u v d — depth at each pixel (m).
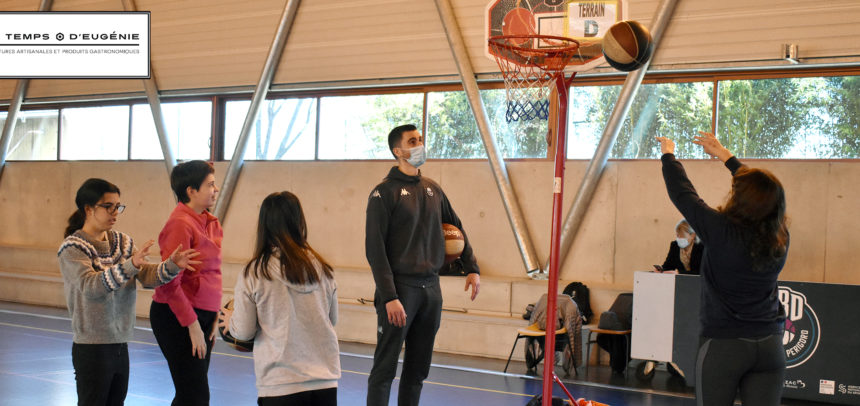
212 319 3.66
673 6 7.63
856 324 5.92
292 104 10.34
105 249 3.32
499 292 8.49
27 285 11.30
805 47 7.22
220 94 10.84
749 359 2.71
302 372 2.72
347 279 9.39
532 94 4.86
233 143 10.85
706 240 2.77
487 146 8.63
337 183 9.93
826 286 6.03
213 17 10.30
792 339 6.11
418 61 9.14
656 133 8.12
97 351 3.21
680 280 6.44
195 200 3.63
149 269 3.22
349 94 9.92
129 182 11.57
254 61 10.23
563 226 8.44
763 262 2.64
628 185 8.20
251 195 10.57
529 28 4.41
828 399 5.96
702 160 7.85
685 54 7.75
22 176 12.59
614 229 8.26
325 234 9.99
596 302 7.98
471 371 7.14
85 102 12.02
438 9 8.63
